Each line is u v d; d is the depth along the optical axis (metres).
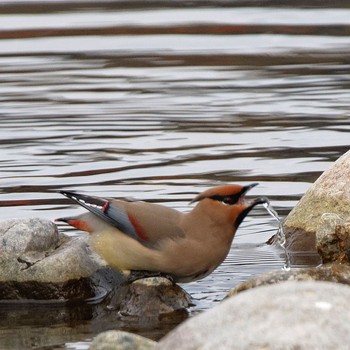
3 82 22.52
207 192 10.67
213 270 10.77
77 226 11.02
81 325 10.26
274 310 7.20
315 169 15.62
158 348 7.34
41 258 11.20
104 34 27.83
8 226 11.39
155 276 10.74
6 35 27.73
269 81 22.48
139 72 23.58
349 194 12.71
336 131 17.92
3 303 11.05
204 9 31.00
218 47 26.33
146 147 17.06
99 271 11.26
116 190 14.55
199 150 16.83
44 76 23.12
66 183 14.98
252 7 31.31
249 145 17.12
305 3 31.70
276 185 14.85
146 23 29.09
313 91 21.38
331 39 27.02
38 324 10.32
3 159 16.36
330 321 7.04
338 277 9.99
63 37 27.47
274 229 13.20
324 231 10.97
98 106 20.12
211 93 21.33
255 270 11.73
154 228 10.61
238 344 6.97
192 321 7.37
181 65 24.34
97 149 16.94
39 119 19.11
